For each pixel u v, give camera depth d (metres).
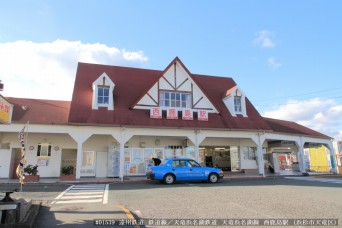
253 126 21.95
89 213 7.64
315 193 11.30
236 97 23.78
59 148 19.91
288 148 27.03
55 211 8.02
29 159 19.22
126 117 18.98
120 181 17.02
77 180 16.98
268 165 25.67
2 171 18.31
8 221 6.10
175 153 21.55
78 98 19.38
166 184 15.59
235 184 15.23
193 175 16.25
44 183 15.76
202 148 23.47
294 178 19.91
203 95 22.59
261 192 11.59
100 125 17.77
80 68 22.39
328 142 27.39
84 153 20.08
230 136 21.03
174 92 21.77
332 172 26.80
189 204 8.95
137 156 20.41
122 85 22.02
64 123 17.39
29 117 17.52
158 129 19.22
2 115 8.31
